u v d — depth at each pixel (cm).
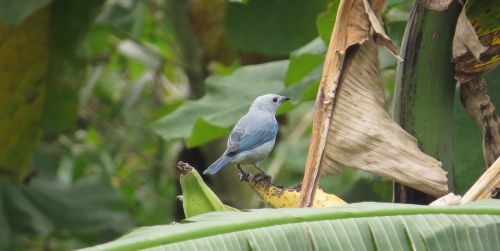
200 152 1473
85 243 1423
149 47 1588
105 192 1400
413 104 716
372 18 670
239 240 539
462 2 691
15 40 1199
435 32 709
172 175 1559
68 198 1356
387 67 1002
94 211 1366
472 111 721
